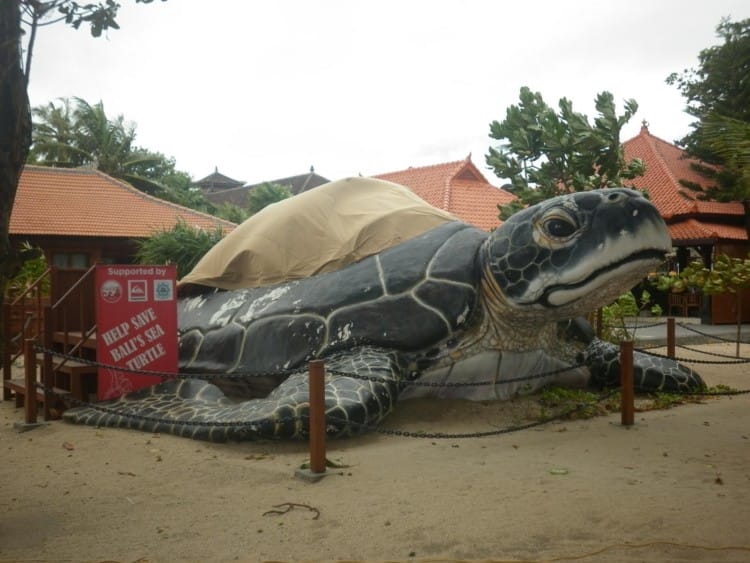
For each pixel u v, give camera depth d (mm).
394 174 26109
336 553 3143
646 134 25344
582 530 3293
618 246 5320
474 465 4562
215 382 7109
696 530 3244
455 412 6133
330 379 5578
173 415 5902
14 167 3352
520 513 3555
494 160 10898
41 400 7160
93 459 5074
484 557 3023
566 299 5629
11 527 3641
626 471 4344
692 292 19609
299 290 6793
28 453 5379
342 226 7324
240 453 5105
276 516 3676
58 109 40188
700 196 20781
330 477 4352
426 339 6055
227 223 23812
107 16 3459
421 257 6492
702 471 4324
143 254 14039
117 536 3463
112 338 6641
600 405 6617
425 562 2990
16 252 3445
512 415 6125
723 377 9250
